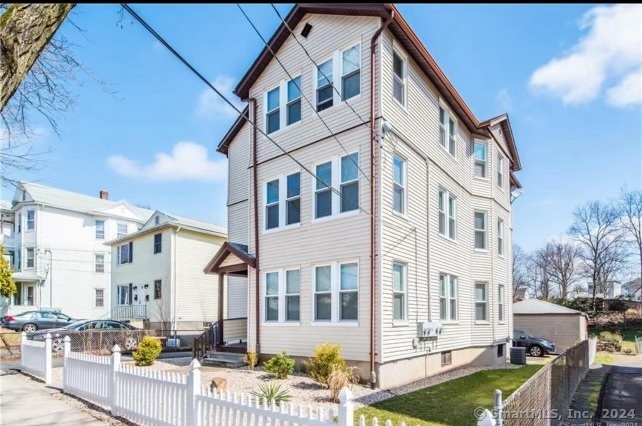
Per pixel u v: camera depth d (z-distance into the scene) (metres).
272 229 13.50
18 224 31.42
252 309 13.63
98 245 32.91
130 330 19.53
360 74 11.82
